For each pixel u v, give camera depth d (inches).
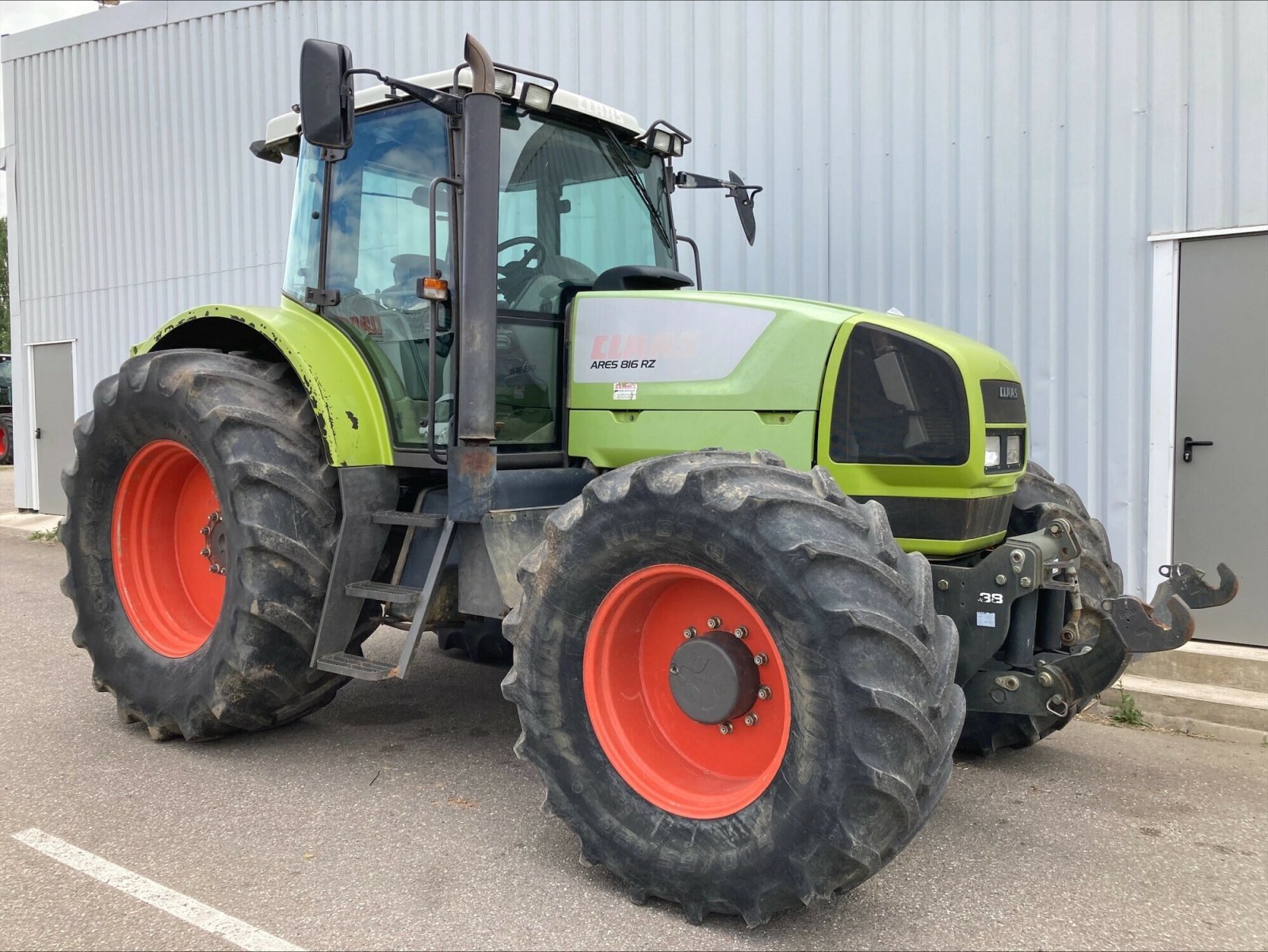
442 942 93.7
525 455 133.0
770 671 100.6
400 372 139.9
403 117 139.9
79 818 121.6
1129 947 95.0
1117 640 113.5
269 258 324.2
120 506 157.3
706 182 173.3
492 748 148.9
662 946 93.9
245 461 133.9
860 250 222.5
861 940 95.7
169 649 151.6
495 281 122.3
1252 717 164.4
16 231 391.5
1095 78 197.3
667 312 127.8
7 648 206.8
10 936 94.2
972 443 113.0
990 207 208.8
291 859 110.8
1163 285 194.5
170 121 341.7
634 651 109.7
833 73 222.7
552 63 261.0
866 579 90.7
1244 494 190.9
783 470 100.7
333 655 133.6
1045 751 156.0
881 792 86.7
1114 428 200.8
